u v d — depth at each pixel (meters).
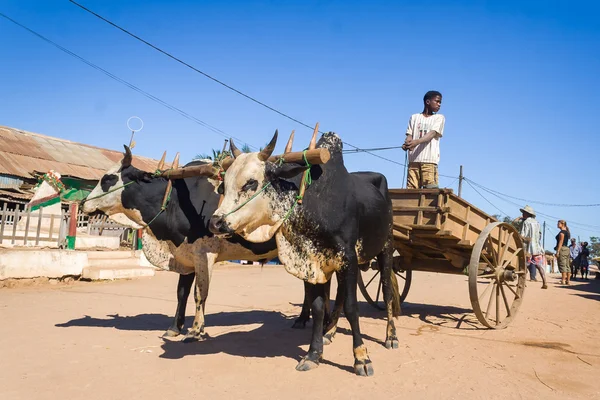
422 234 7.36
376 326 7.70
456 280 17.12
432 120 8.09
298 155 5.06
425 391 4.57
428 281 16.69
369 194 6.01
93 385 4.52
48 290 10.87
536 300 11.29
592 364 5.68
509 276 7.90
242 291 11.96
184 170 6.30
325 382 4.77
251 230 5.10
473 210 7.94
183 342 6.23
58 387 4.43
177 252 6.55
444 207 7.03
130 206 6.64
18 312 7.99
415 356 5.88
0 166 22.77
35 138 28.27
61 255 12.32
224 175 5.35
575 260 23.66
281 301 10.27
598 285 17.69
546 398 4.46
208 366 5.24
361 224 5.75
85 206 6.69
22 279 11.53
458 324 8.08
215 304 9.66
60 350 5.68
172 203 6.54
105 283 12.64
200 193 6.55
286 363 5.42
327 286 7.16
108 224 19.25
